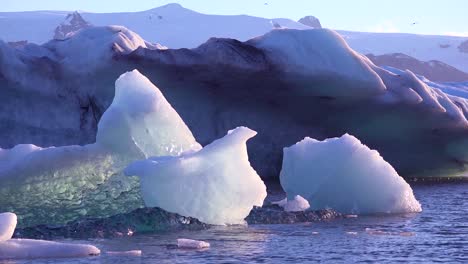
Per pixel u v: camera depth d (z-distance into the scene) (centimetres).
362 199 1567
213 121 2695
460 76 11719
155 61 2484
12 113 2575
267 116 2748
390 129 2759
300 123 2797
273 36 2580
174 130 1387
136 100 1374
